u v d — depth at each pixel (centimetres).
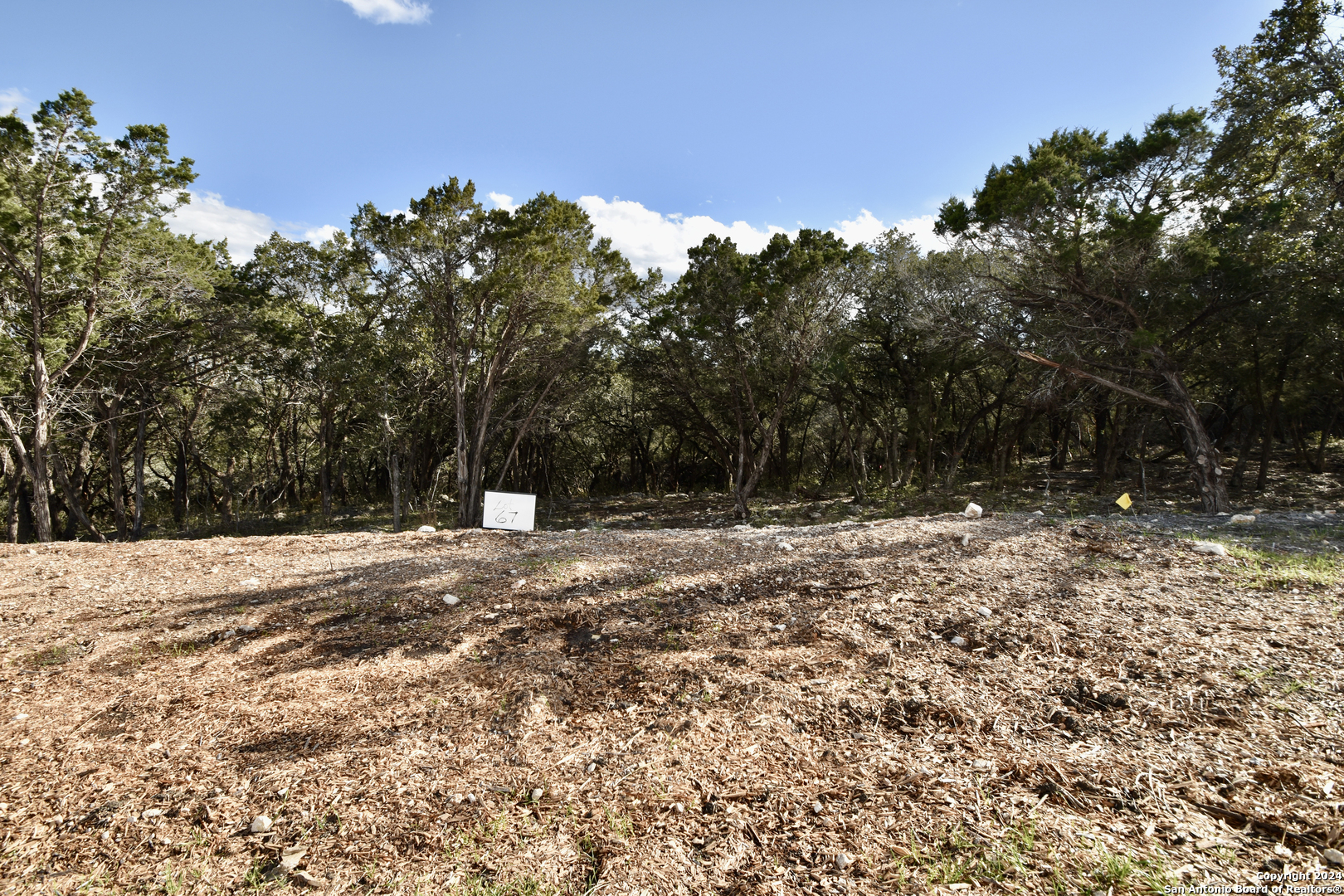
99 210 1519
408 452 2416
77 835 271
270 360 2267
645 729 348
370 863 252
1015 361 1639
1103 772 282
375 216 1684
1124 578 521
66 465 2348
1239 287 1298
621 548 782
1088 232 1273
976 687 368
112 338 1838
